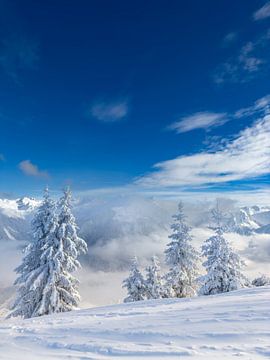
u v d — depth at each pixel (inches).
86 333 384.2
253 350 256.4
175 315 437.4
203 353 261.0
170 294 1330.0
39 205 1101.1
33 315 997.2
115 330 378.9
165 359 254.2
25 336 407.2
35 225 1083.3
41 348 337.4
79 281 1084.5
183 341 303.7
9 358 300.5
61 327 447.2
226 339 295.4
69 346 330.0
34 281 1013.2
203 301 586.2
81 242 1089.4
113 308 676.1
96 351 299.9
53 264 1035.3
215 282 1149.7
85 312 653.9
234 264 1171.9
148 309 553.9
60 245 1041.5
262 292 625.3
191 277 1357.0
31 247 1079.0
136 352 281.1
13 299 1088.2
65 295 1042.7
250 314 382.0
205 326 348.8
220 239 1190.3
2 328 498.0
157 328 364.2
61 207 1078.4
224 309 435.5
